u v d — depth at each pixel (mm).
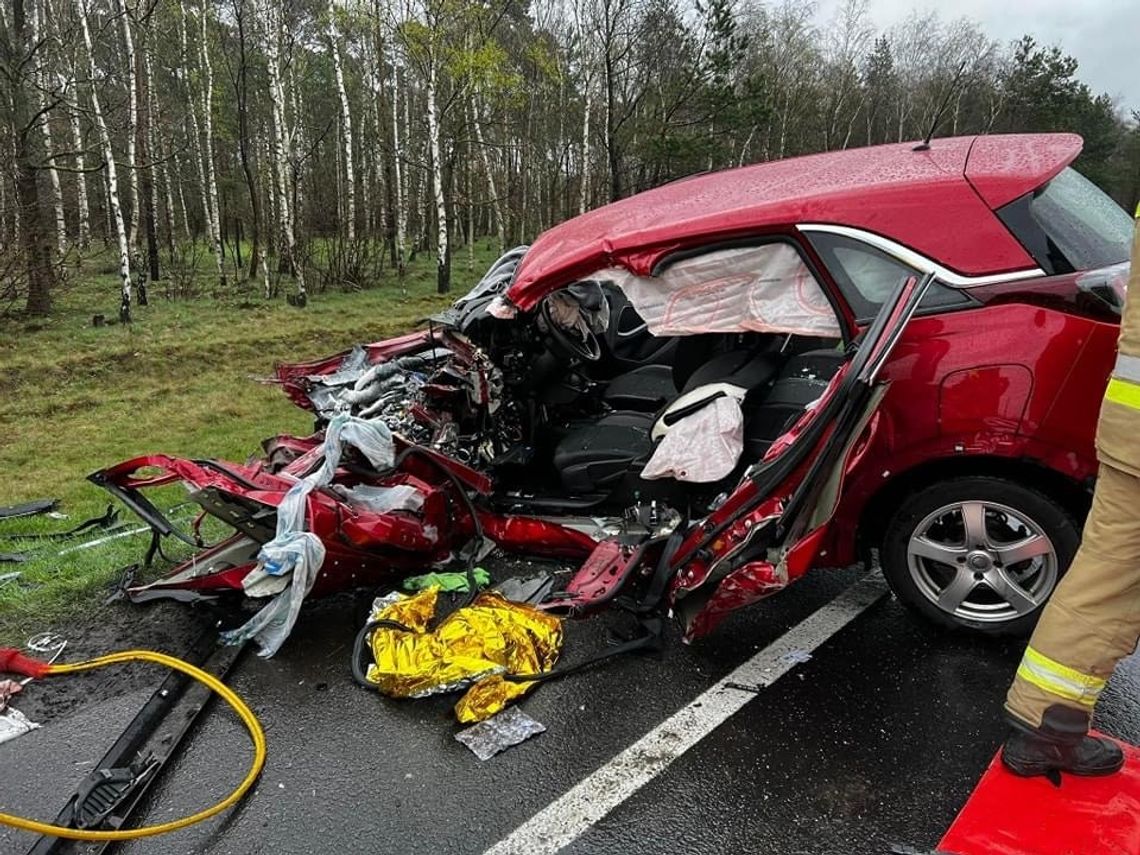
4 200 16188
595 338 4551
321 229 29203
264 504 3336
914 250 2896
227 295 19641
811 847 2217
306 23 26328
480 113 28156
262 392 10680
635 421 4078
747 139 30344
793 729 2703
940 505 3004
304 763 2688
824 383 3510
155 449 8023
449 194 27172
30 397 10695
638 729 2756
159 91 27172
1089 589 2031
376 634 3262
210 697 3049
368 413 4168
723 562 2918
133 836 2277
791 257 3072
